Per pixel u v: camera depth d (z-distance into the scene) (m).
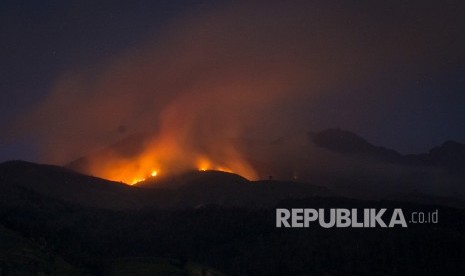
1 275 87.31
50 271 93.06
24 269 91.00
